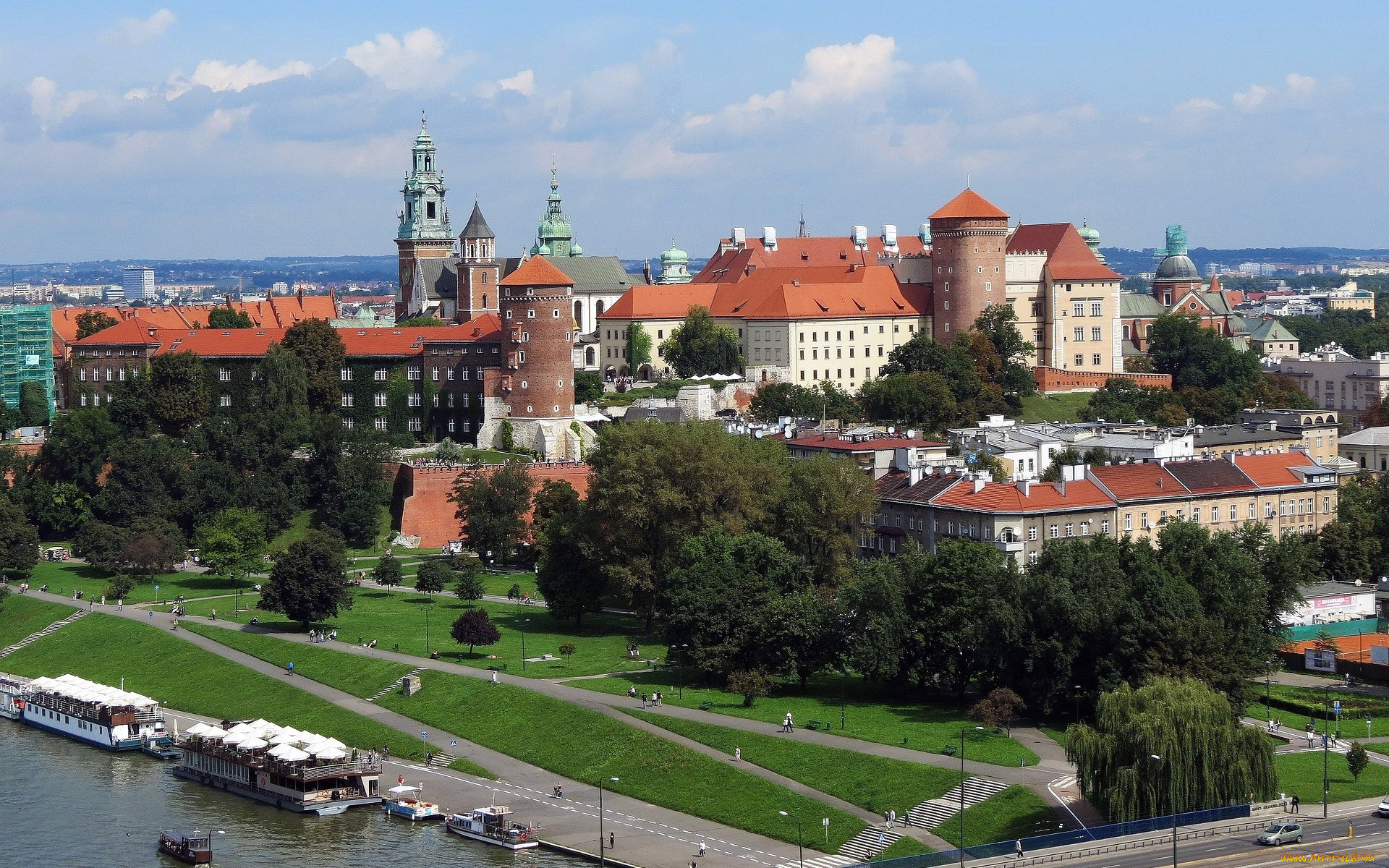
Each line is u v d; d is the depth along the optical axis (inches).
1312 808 7057.1
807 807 7544.3
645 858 7268.7
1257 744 6978.4
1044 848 6673.2
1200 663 7765.8
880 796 7490.2
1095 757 6939.0
